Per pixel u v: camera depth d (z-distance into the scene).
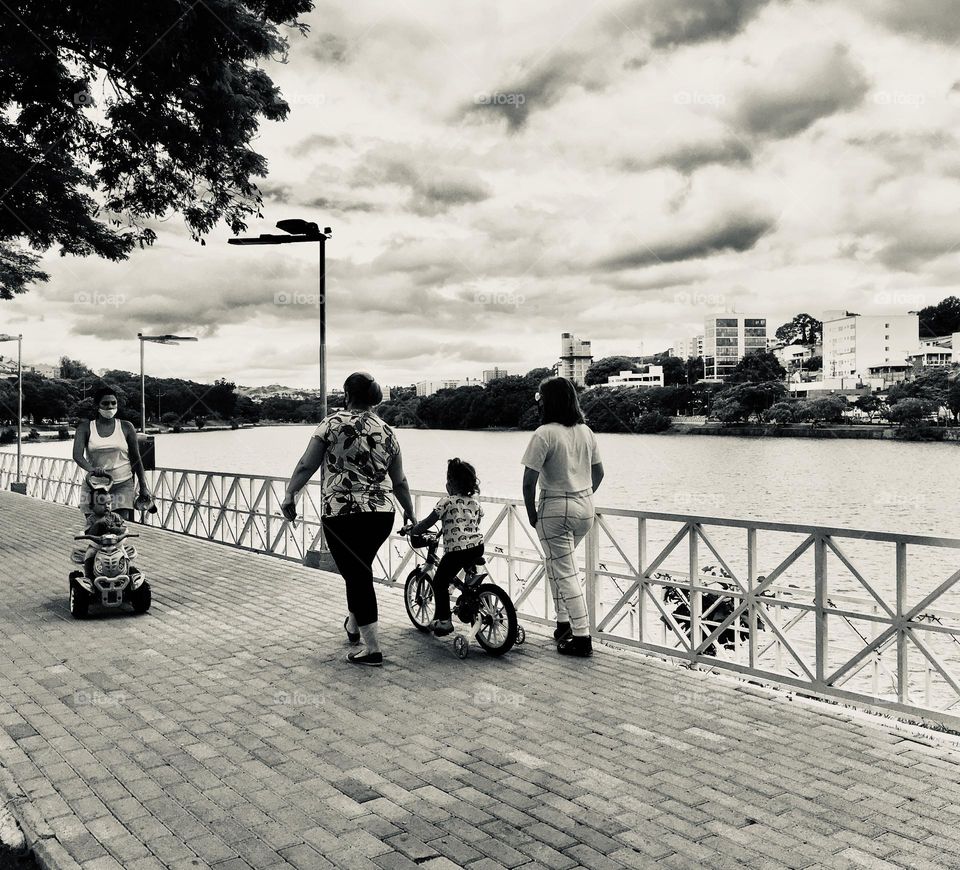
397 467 6.41
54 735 4.79
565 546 6.37
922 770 4.20
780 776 4.13
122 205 16.12
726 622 5.96
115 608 8.24
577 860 3.33
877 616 5.07
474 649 6.60
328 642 6.86
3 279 22.98
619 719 4.96
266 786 4.06
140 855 3.40
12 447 45.97
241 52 13.66
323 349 10.81
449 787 4.03
